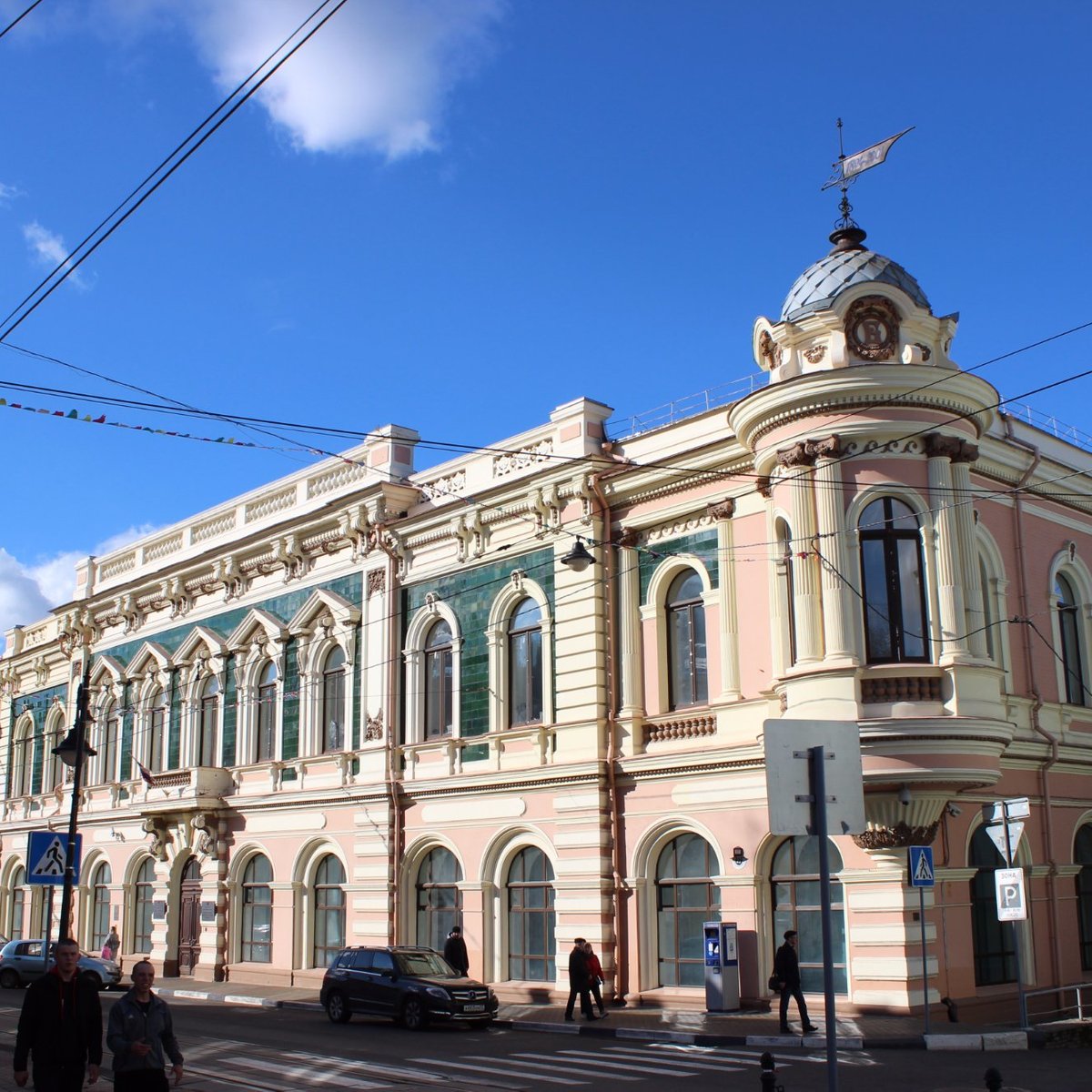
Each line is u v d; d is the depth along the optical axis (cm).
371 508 3356
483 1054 2012
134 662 4275
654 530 2775
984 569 2611
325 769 3412
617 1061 1905
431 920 3100
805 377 2353
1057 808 2634
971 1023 2223
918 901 2236
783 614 2442
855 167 2703
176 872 3894
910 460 2344
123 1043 1136
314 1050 2070
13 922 4881
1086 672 2839
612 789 2709
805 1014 2102
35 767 4953
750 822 2458
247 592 3831
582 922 2681
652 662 2722
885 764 2194
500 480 3102
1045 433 2855
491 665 3020
